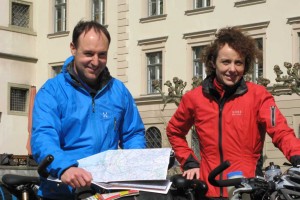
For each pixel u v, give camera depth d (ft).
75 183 12.66
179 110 17.35
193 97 16.87
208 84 16.53
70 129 14.79
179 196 13.39
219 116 16.34
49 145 13.73
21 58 125.08
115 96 15.29
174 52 110.32
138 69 114.52
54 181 13.65
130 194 12.51
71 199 14.82
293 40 98.07
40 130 14.23
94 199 12.43
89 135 14.80
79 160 13.21
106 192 12.84
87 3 121.49
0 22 123.34
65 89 14.84
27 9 127.54
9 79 123.65
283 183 12.58
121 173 12.72
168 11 111.34
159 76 112.68
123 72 115.96
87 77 14.74
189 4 109.19
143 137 15.84
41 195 14.98
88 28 14.66
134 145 15.51
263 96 16.12
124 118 15.60
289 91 96.68
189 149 17.58
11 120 123.54
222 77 16.12
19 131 124.36
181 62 109.50
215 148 16.35
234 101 16.26
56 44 125.29
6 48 123.75
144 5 114.42
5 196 16.21
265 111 15.84
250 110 16.12
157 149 13.09
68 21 124.06
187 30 108.99
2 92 122.72
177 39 110.01
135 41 114.93
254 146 16.22
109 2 118.52
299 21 97.55
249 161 16.19
